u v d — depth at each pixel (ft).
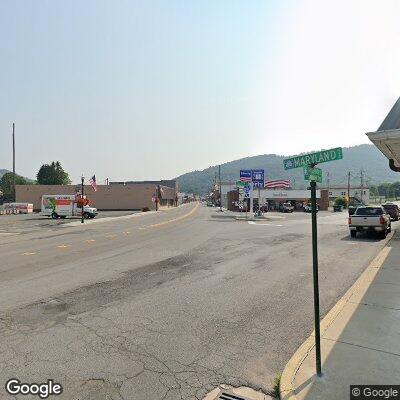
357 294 23.80
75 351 16.01
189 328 18.83
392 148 35.78
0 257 41.91
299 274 31.94
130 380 13.53
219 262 38.04
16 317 20.49
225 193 335.47
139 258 40.68
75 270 33.91
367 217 60.75
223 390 12.94
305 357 14.74
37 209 247.09
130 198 253.03
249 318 20.35
